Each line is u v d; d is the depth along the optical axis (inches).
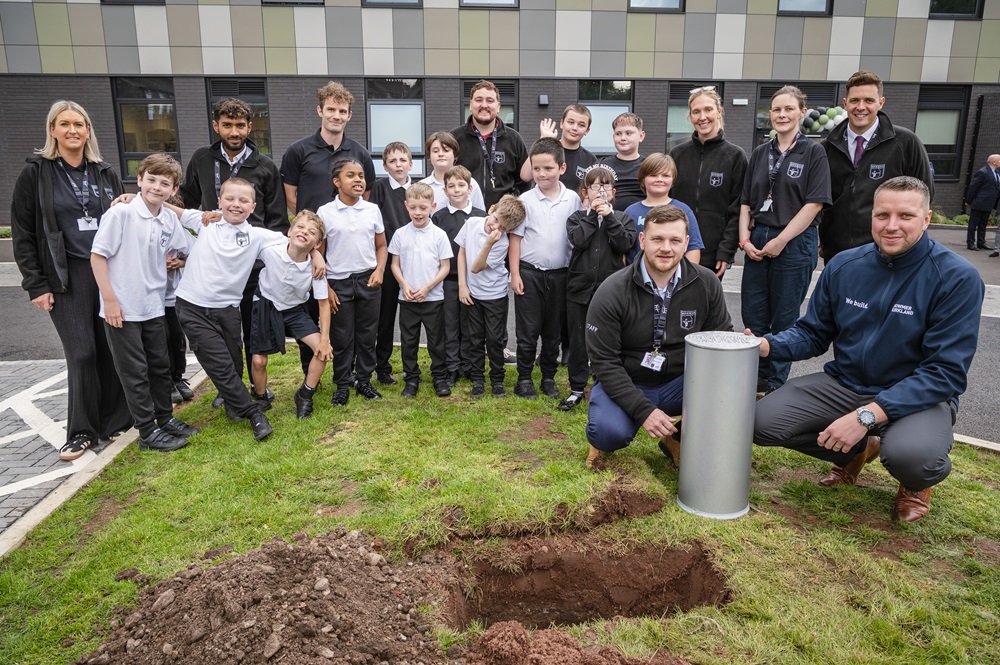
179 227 179.9
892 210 129.3
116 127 617.0
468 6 614.2
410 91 627.8
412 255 201.5
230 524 135.0
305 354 203.0
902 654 99.4
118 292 163.3
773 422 143.3
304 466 158.2
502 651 97.7
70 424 172.7
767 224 195.5
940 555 124.2
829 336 150.2
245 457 164.9
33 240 164.6
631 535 130.0
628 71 636.1
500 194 234.2
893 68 663.1
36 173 161.3
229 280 178.1
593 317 149.3
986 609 109.1
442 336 210.1
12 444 179.6
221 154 200.1
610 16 625.0
